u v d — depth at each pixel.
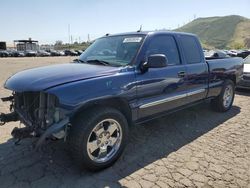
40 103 3.36
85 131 3.23
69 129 3.28
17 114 3.94
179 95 4.69
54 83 3.18
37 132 3.37
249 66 9.22
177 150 4.20
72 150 3.29
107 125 3.55
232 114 6.23
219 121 5.68
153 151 4.15
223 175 3.47
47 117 3.31
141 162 3.79
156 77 4.12
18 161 3.75
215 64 5.67
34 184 3.22
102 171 3.54
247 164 3.78
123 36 4.58
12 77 3.83
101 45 4.73
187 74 4.81
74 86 3.18
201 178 3.40
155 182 3.30
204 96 5.53
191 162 3.81
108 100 3.53
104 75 3.50
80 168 3.58
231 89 6.49
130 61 3.95
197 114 6.15
